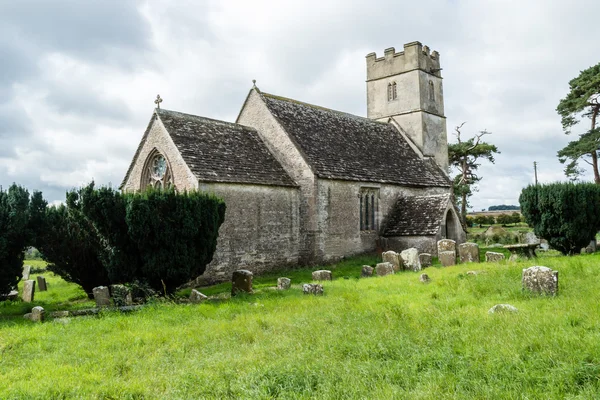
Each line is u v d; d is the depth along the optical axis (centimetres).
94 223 1573
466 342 723
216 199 1730
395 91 3800
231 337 945
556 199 2073
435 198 2877
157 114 2353
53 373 750
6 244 1471
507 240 3525
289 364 694
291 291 1588
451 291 1245
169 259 1573
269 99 2841
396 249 2808
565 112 3966
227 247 2177
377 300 1195
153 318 1189
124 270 1625
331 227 2577
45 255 1764
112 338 978
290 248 2478
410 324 872
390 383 597
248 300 1459
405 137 3669
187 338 951
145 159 2412
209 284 2083
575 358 598
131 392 657
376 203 2900
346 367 659
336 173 2622
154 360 810
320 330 908
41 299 1841
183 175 2173
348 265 2484
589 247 2314
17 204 1548
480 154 5459
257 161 2503
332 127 3077
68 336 1022
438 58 3962
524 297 1073
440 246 2241
